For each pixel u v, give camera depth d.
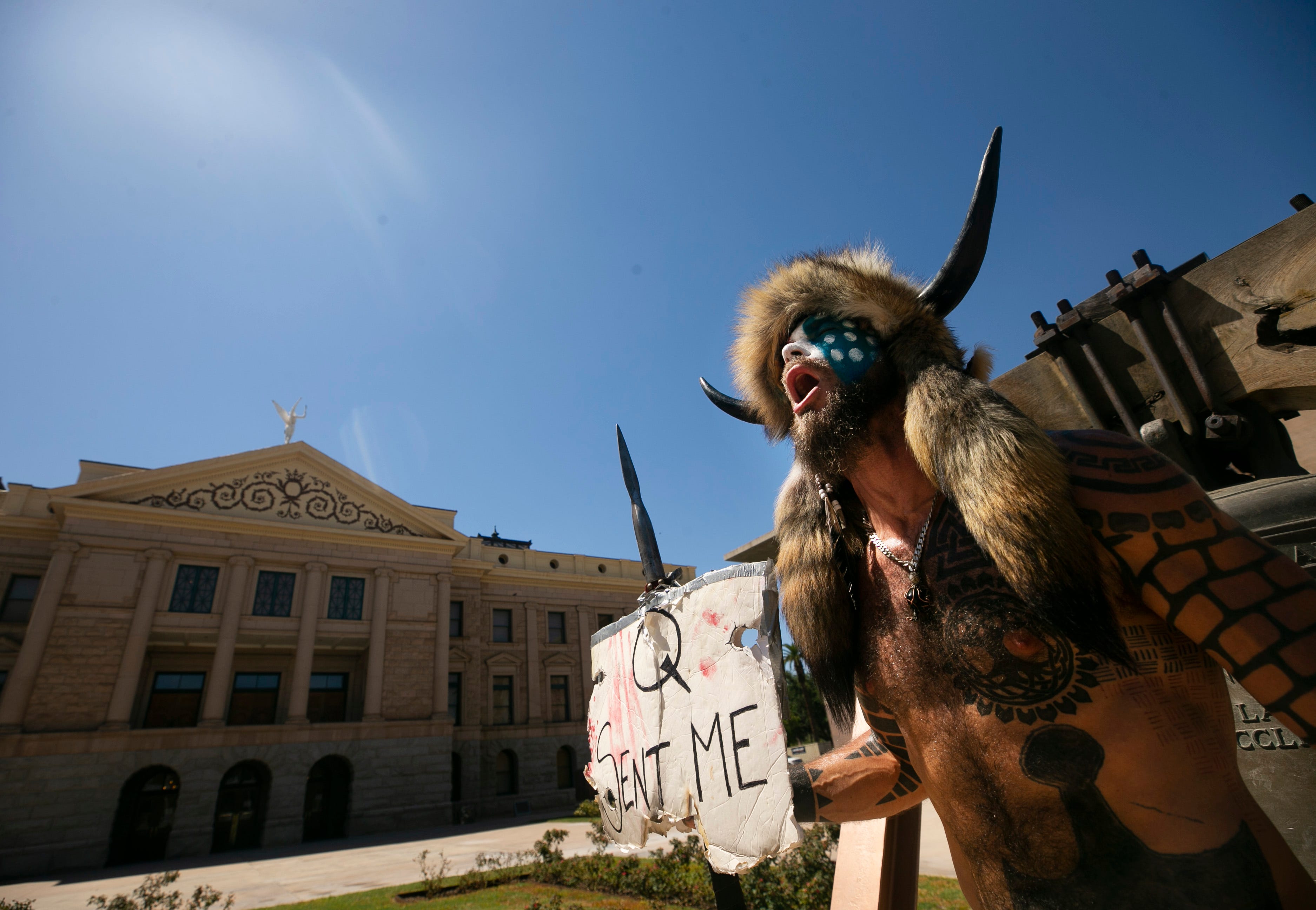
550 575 31.75
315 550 24.89
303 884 11.64
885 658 0.97
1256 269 1.44
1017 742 0.79
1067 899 0.74
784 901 5.06
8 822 17.83
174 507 23.33
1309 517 1.21
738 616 1.36
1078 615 0.72
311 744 22.23
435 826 23.11
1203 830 0.70
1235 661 0.69
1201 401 1.53
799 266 1.14
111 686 20.45
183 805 19.77
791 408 1.18
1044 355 1.91
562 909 7.25
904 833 1.53
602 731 1.74
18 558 21.92
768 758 1.22
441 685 25.34
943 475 0.85
